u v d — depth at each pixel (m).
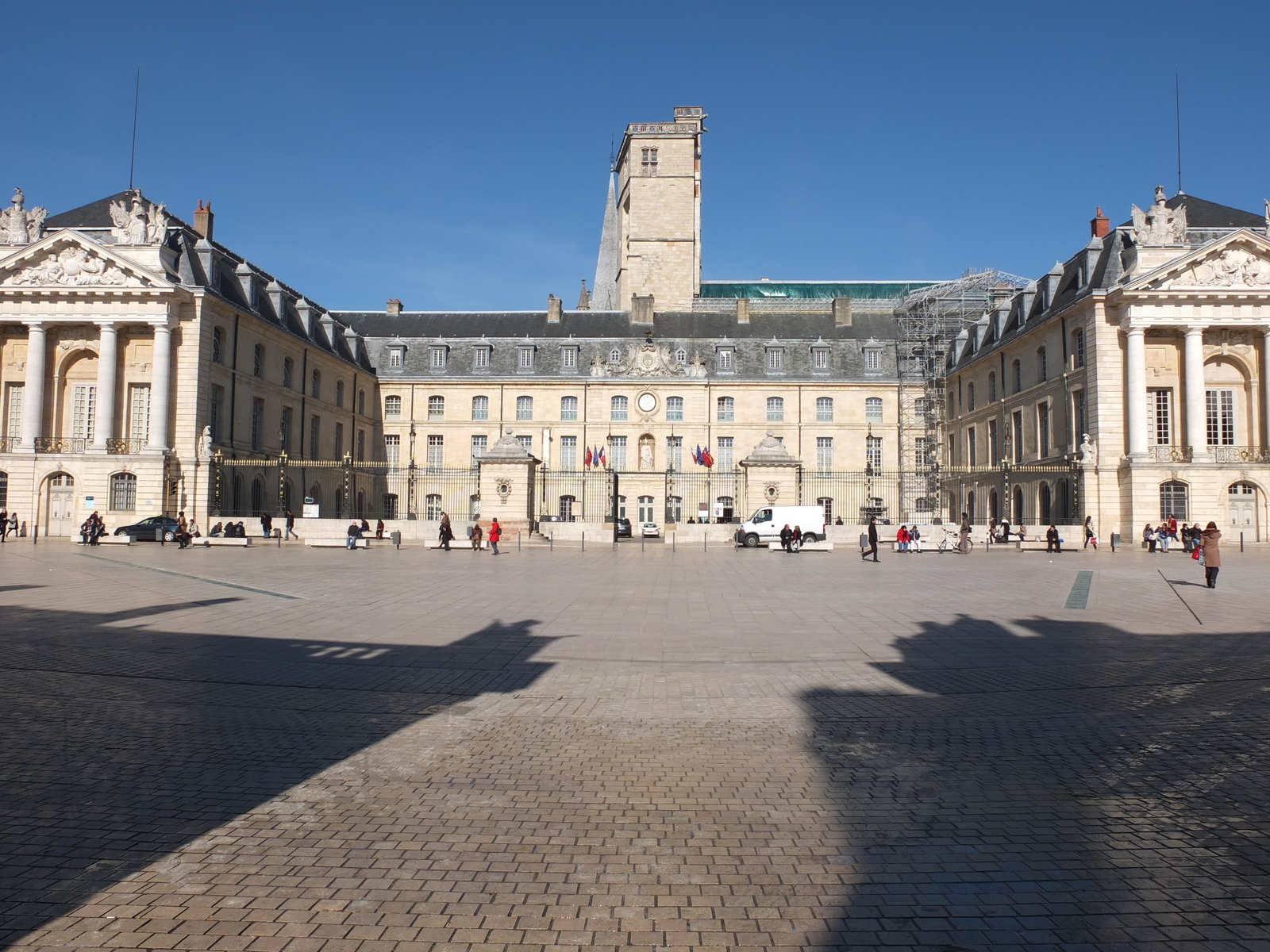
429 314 63.81
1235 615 14.97
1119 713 8.28
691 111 72.56
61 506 39.62
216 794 5.94
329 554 30.55
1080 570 24.58
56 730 7.55
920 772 6.48
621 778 6.33
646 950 3.92
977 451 53.66
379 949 3.92
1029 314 47.72
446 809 5.68
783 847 5.08
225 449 41.69
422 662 10.72
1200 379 38.31
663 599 17.19
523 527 37.59
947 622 14.17
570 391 58.56
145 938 3.99
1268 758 6.79
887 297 73.44
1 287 39.31
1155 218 38.84
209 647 11.70
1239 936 4.05
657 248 69.06
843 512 58.25
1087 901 4.41
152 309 39.31
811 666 10.54
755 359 59.38
